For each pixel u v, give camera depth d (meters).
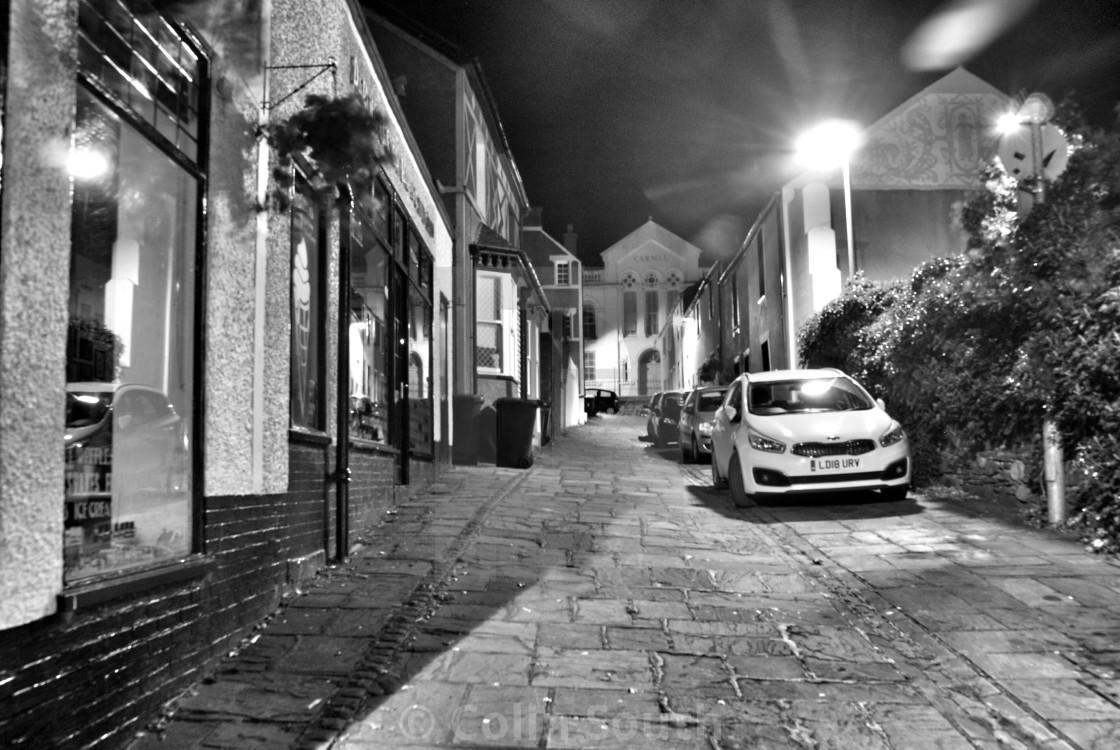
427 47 16.16
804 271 18.17
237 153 5.50
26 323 3.23
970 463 10.63
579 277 48.59
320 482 7.01
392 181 10.12
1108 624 5.79
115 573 3.95
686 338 46.44
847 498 10.98
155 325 4.61
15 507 3.15
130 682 4.00
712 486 13.05
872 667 5.14
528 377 20.80
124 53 4.27
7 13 3.13
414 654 5.16
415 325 12.17
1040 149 9.42
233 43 5.38
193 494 4.79
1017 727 4.34
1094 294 8.14
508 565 7.34
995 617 5.99
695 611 6.19
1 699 3.10
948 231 17.73
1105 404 7.78
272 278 5.98
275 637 5.38
